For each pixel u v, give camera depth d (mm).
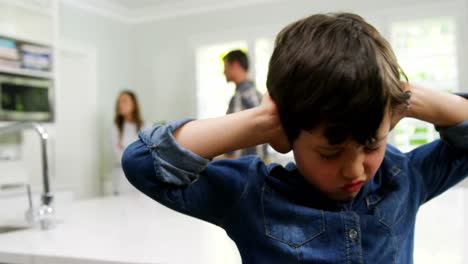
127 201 1713
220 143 599
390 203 651
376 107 486
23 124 1313
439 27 3902
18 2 3217
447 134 662
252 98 2807
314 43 515
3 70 3025
